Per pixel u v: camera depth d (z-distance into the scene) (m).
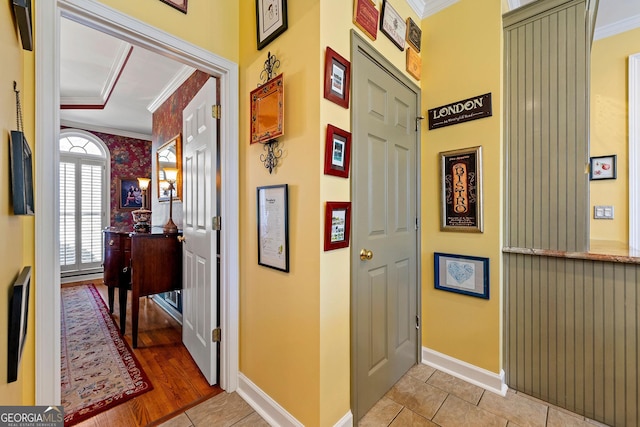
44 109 1.08
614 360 1.48
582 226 1.57
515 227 1.76
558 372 1.62
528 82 1.71
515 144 1.75
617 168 2.42
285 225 1.41
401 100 1.86
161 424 1.47
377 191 1.64
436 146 1.99
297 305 1.37
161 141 3.46
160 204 3.44
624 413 1.45
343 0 1.38
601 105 2.50
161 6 1.40
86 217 4.64
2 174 0.70
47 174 1.09
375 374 1.62
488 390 1.75
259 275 1.61
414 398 1.68
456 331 1.91
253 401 1.62
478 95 1.80
